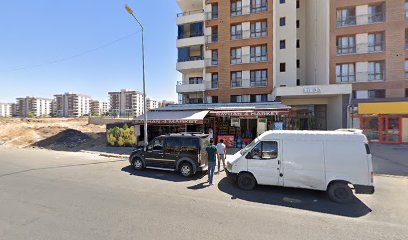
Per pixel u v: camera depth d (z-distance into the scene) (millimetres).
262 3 26438
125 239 4207
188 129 18344
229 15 26922
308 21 27344
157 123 16812
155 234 4414
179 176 9398
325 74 23906
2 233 4430
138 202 6262
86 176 9336
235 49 27109
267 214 5531
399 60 21938
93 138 22641
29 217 5195
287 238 4324
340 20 23969
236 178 7824
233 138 17031
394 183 8203
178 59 28500
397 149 15383
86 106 143625
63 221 4984
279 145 7262
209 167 8227
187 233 4477
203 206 6023
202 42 27406
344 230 4695
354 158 6418
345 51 23797
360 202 6414
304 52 28062
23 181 8477
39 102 142750
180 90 27734
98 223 4891
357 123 19578
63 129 27922
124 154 14953
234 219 5203
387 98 20234
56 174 9672
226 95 26844
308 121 25562
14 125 30734
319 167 6727
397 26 22031
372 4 23141
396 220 5211
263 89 25609
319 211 5777
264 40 25750
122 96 127625
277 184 7227
